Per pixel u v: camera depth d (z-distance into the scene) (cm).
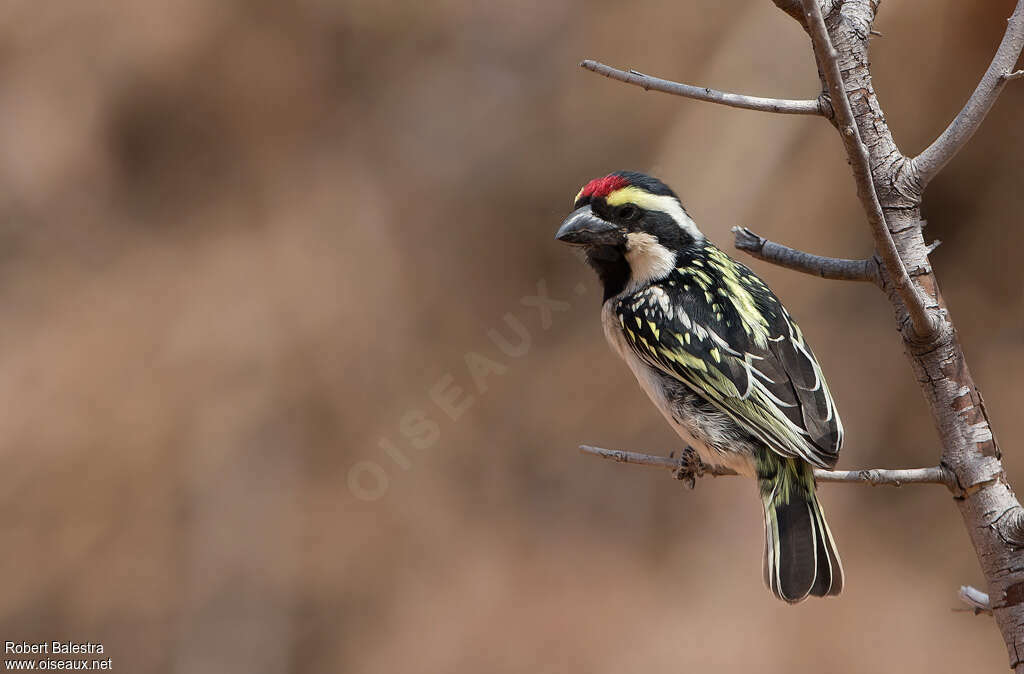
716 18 1550
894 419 1455
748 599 1386
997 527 440
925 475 450
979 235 1482
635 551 1459
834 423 590
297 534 1484
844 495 1447
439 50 1748
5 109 1705
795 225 1428
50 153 1695
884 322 1487
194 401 1540
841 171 1420
